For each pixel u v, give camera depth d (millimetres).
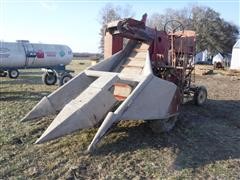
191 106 8961
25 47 14867
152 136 5887
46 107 5910
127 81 5652
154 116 5395
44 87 13250
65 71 14461
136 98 5070
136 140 5648
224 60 48469
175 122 6527
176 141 5746
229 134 6453
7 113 7664
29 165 4590
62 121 4723
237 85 15758
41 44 15438
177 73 7293
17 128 6285
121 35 6777
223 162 4938
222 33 56969
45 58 15195
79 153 4992
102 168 4562
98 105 5180
